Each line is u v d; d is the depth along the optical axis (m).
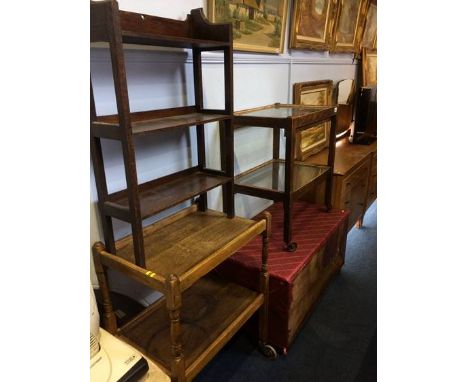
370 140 3.25
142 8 1.32
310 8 2.39
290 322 1.61
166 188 1.40
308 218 2.13
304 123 1.68
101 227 1.37
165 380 0.96
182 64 1.55
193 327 1.38
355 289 2.17
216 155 1.89
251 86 2.05
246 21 1.83
